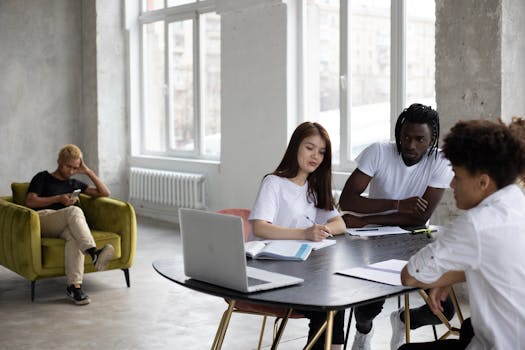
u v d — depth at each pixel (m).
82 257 5.15
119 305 5.05
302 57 6.95
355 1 6.42
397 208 3.59
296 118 7.05
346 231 3.50
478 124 2.04
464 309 4.77
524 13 4.89
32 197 5.47
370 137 6.36
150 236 7.89
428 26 5.78
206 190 8.27
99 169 9.58
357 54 6.45
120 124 9.72
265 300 2.29
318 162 3.36
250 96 7.42
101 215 5.65
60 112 9.65
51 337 4.32
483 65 4.86
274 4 6.98
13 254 5.27
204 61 8.56
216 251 2.43
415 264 2.13
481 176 2.04
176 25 8.97
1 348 4.11
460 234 2.01
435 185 3.61
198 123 8.66
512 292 1.99
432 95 5.77
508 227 1.98
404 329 3.54
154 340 4.27
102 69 9.52
